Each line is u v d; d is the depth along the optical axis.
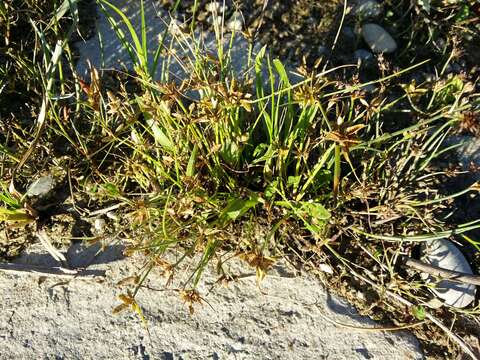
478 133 0.20
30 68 0.30
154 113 0.22
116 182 0.28
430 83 0.30
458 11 0.34
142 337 0.25
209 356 0.25
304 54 0.33
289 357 0.25
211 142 0.25
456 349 0.25
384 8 0.35
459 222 0.28
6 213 0.26
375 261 0.27
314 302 0.26
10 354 0.25
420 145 0.26
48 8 0.32
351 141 0.18
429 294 0.26
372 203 0.28
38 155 0.29
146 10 0.34
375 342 0.25
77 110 0.28
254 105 0.29
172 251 0.27
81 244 0.27
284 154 0.24
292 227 0.26
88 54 0.32
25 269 0.26
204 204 0.26
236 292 0.26
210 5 0.33
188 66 0.29
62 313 0.26
